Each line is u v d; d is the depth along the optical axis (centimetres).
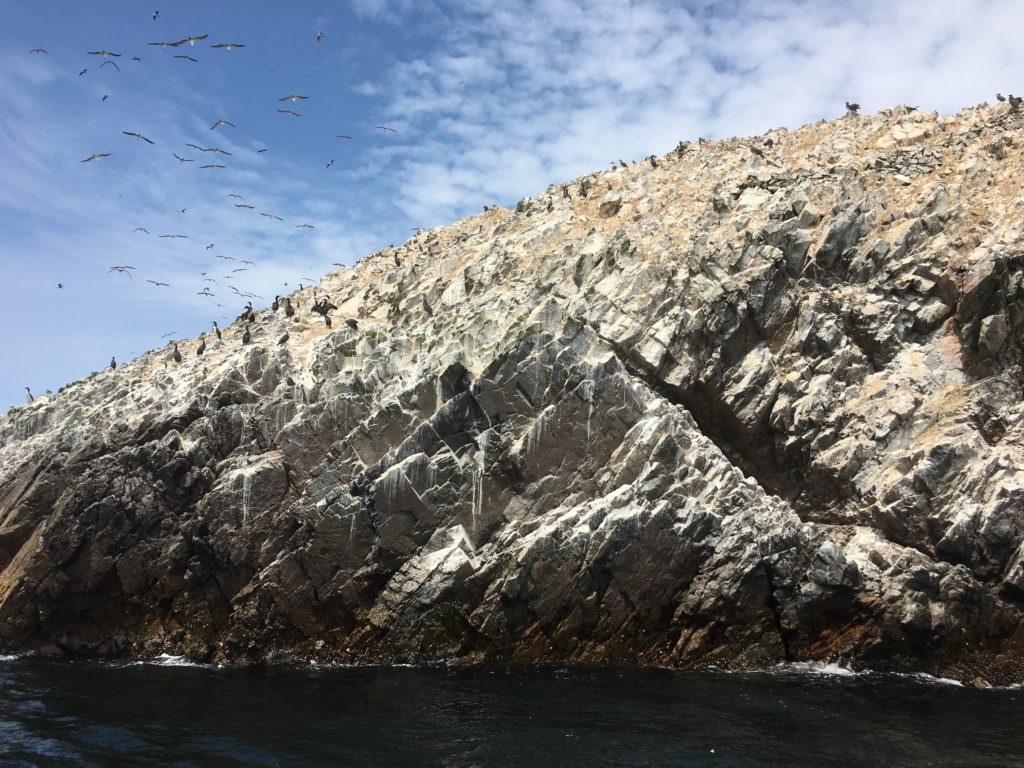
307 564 3438
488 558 3309
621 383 3556
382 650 3319
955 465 3312
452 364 3688
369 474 3494
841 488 3562
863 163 4591
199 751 2252
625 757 2148
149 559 3706
